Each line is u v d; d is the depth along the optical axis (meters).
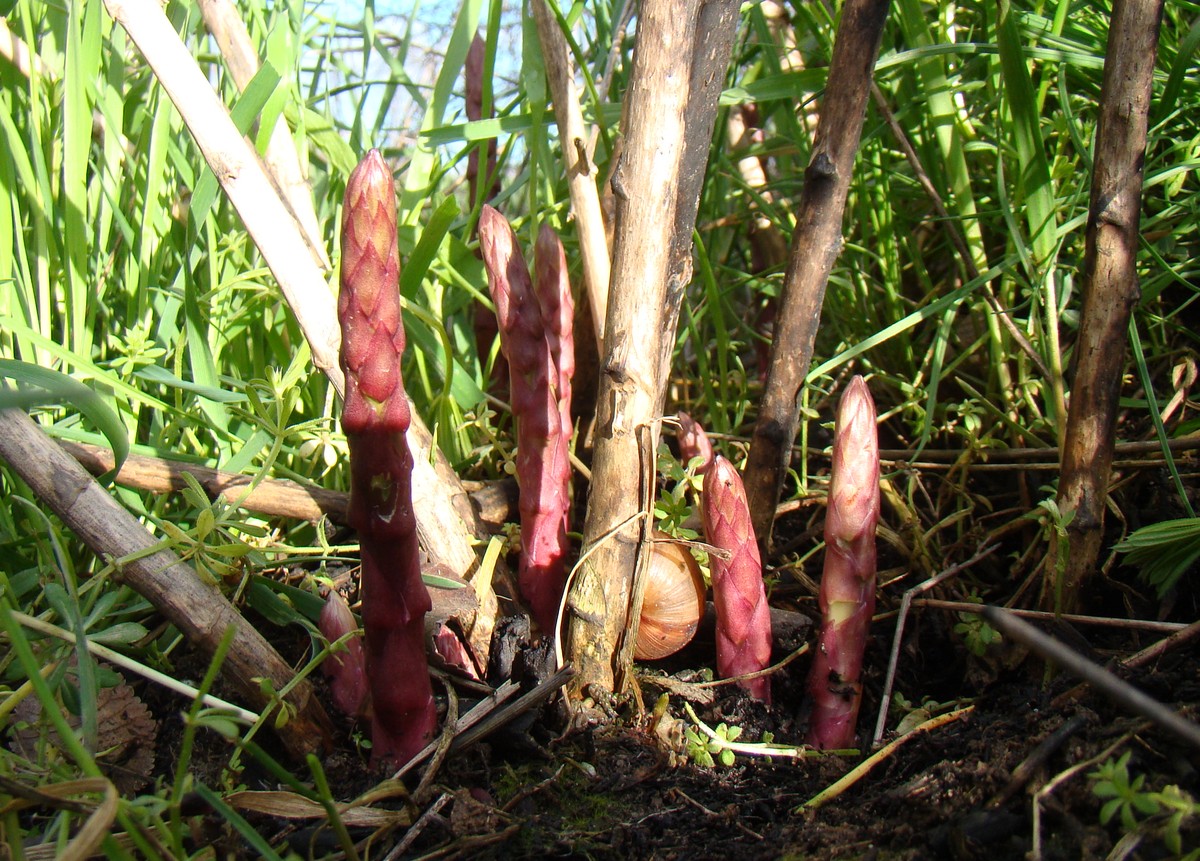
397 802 0.27
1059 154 0.39
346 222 0.23
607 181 0.40
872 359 0.46
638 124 0.27
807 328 0.32
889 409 0.45
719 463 0.30
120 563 0.27
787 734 0.30
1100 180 0.29
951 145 0.40
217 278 0.39
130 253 0.38
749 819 0.27
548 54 0.35
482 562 0.33
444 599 0.31
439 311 0.43
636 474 0.29
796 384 0.32
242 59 0.35
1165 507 0.35
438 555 0.33
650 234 0.28
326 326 0.30
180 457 0.35
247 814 0.27
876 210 0.45
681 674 0.32
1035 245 0.37
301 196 0.36
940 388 0.46
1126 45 0.28
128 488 0.34
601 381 0.29
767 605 0.31
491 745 0.29
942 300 0.37
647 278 0.28
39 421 0.35
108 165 0.38
